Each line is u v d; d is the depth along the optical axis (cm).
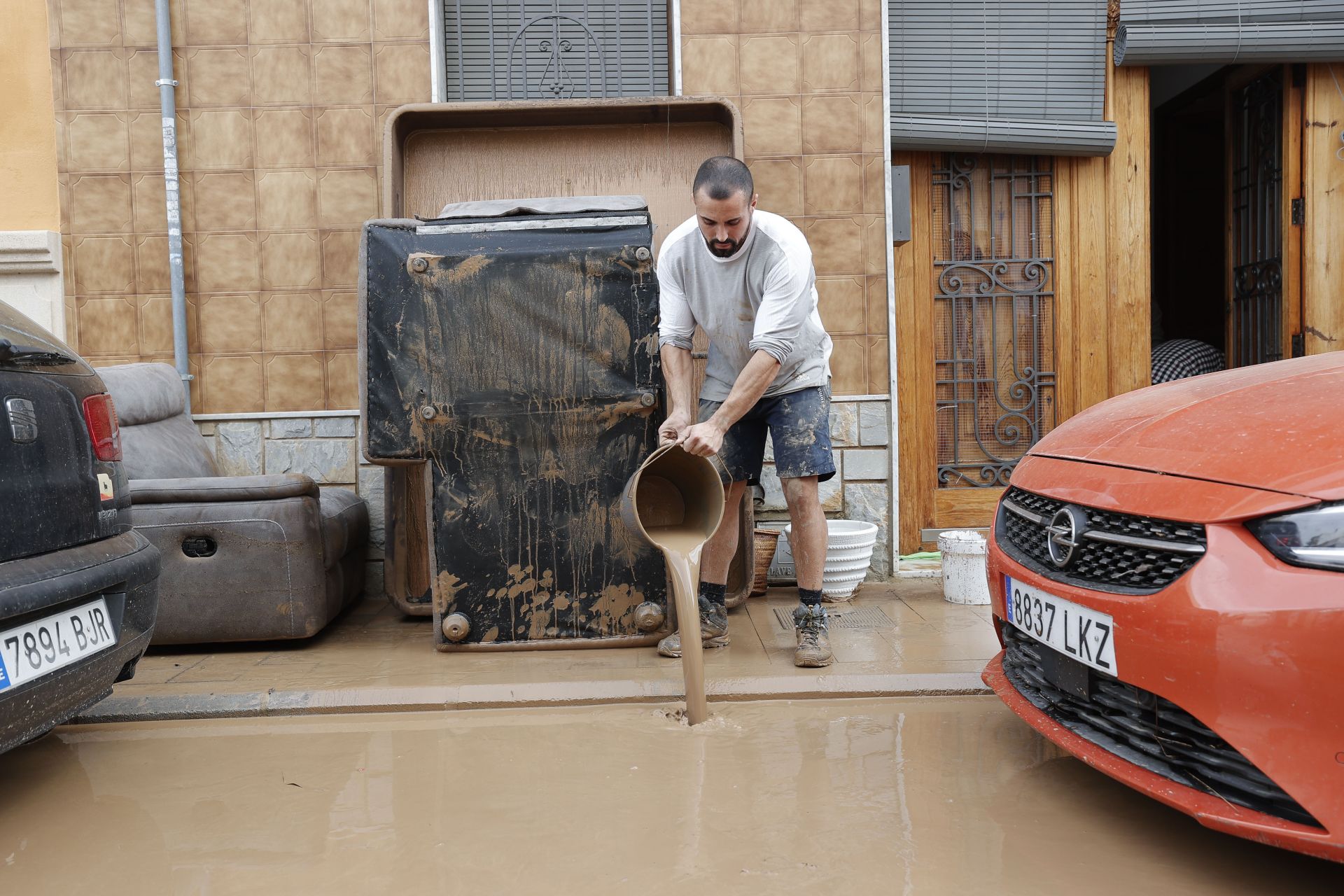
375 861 201
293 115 450
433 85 450
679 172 443
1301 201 497
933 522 498
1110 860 197
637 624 357
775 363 302
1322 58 477
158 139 449
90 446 242
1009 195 495
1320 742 161
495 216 355
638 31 471
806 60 454
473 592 354
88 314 452
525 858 201
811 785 236
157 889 192
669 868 195
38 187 452
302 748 269
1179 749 188
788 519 461
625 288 344
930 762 250
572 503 354
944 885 187
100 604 237
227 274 454
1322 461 173
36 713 213
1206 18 474
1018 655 246
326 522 382
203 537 356
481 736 277
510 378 346
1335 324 499
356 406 457
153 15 447
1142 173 491
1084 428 245
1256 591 169
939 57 478
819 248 457
